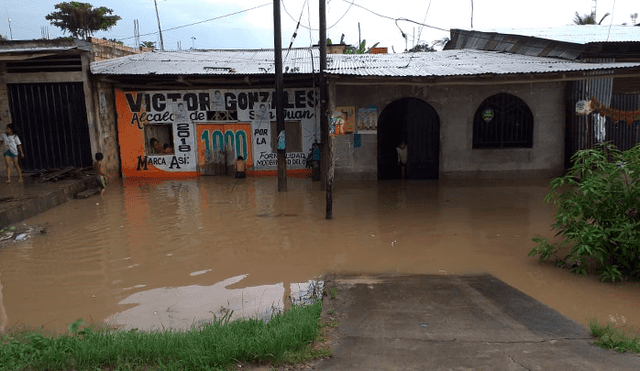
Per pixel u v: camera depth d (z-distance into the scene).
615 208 6.02
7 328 4.90
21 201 10.05
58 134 14.27
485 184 13.37
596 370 3.30
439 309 4.77
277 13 11.98
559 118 13.92
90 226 9.29
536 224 8.89
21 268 6.89
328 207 9.56
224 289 5.94
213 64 15.42
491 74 9.27
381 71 10.30
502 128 14.16
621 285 5.78
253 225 9.19
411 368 3.35
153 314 5.20
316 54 17.05
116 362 3.55
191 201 11.67
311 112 15.38
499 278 6.08
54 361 3.56
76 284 6.21
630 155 6.12
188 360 3.46
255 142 15.63
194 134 15.62
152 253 7.53
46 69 13.93
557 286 5.78
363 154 14.24
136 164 15.70
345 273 6.42
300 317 4.26
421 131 14.31
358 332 4.10
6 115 14.09
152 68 14.55
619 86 13.16
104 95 14.75
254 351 3.53
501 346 3.77
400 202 11.11
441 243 7.81
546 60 12.93
